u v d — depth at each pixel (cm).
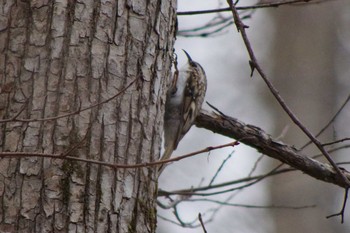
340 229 1888
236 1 1014
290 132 1936
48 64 769
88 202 759
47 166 752
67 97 767
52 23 775
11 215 743
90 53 781
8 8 776
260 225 1952
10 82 764
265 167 2006
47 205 746
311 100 1984
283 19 2081
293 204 1900
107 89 784
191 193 1162
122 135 789
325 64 2025
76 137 762
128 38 806
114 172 779
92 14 787
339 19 2072
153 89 827
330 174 1090
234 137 1081
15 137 754
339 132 1980
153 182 822
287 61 2047
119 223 776
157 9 840
